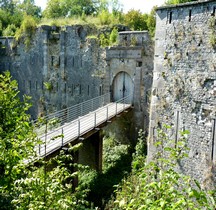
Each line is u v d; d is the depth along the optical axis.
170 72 12.90
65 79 24.33
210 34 11.18
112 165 17.41
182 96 12.33
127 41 20.17
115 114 18.30
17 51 28.30
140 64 19.64
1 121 5.54
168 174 4.47
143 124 19.73
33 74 26.92
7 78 5.94
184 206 4.04
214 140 10.97
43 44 25.38
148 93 19.34
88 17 26.06
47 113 26.08
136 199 4.57
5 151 5.21
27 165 5.68
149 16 27.62
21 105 6.43
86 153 17.50
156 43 13.57
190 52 11.98
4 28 35.88
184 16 12.23
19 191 5.30
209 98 11.22
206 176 11.13
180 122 12.40
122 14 28.73
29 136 5.71
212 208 4.04
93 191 14.91
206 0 11.23
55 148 12.88
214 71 11.02
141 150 17.67
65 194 6.09
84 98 23.25
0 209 5.48
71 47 23.70
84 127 16.19
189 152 11.95
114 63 21.02
